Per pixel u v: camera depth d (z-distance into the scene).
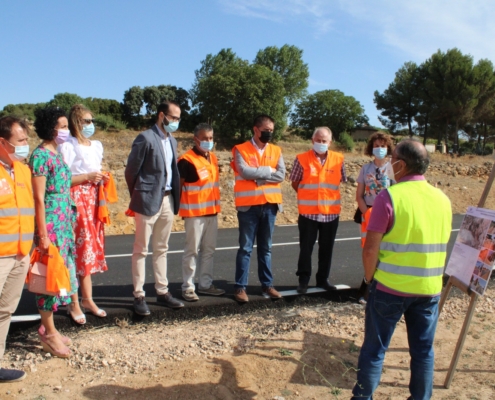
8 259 3.21
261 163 4.91
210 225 5.05
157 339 4.25
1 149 3.18
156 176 4.43
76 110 4.41
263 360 3.92
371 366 2.90
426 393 2.97
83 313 4.48
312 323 4.77
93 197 4.44
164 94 36.16
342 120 50.78
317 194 5.25
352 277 6.58
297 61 52.03
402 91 41.91
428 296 2.88
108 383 3.47
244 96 30.36
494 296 5.73
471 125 43.50
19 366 3.66
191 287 4.99
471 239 3.59
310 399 3.37
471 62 36.72
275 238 9.83
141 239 4.52
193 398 3.31
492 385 3.60
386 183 4.98
